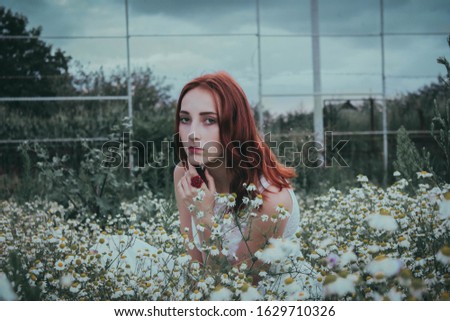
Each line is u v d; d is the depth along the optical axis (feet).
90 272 8.44
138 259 9.16
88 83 30.60
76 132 29.96
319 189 23.34
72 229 13.41
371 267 6.72
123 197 21.76
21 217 14.89
